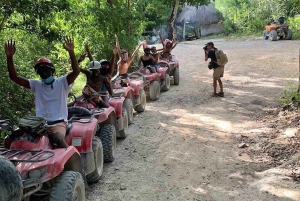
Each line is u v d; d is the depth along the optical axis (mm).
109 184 6012
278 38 27594
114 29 13898
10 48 4906
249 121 9328
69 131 5453
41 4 7766
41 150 4320
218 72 11953
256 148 7441
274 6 34750
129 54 14547
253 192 5590
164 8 19641
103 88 7977
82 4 13234
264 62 17547
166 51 14586
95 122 5836
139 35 16312
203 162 6867
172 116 10086
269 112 9961
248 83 13867
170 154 7305
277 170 6238
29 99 8844
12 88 8438
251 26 34656
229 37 33594
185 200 5453
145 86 11914
